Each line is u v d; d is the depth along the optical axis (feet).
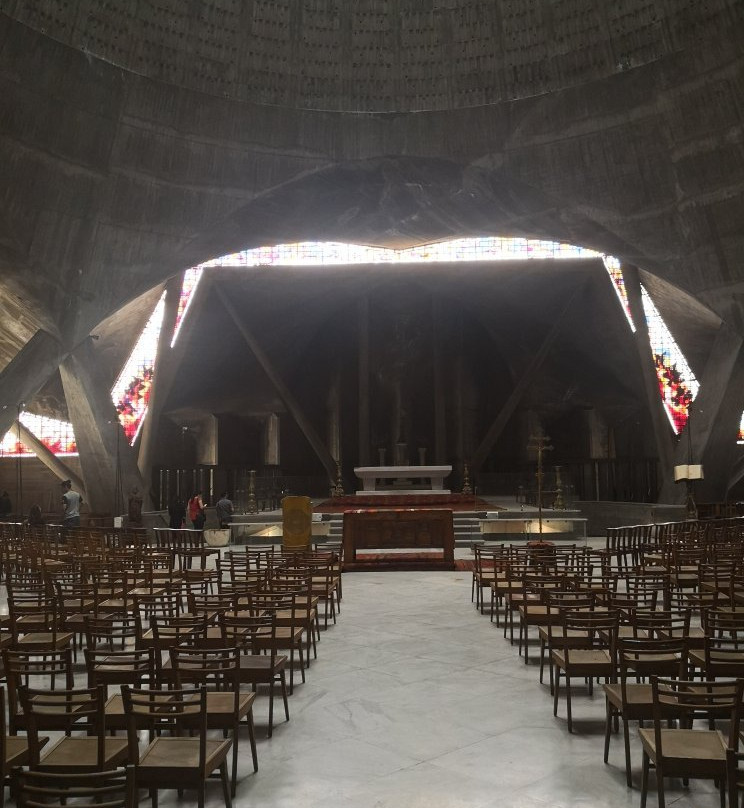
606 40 59.11
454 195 69.56
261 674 18.74
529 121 63.67
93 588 26.58
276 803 14.65
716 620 19.08
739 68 55.16
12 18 50.96
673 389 88.33
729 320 66.08
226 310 95.55
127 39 56.39
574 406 102.32
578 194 65.26
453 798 14.73
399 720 19.40
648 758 14.26
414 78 63.93
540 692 21.80
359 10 61.93
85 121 57.21
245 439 103.96
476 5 61.36
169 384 92.48
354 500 81.00
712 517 70.08
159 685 16.93
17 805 11.20
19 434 85.81
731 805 11.55
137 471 82.12
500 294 98.02
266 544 68.03
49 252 60.13
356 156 65.62
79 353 70.44
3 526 57.26
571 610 21.34
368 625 31.99
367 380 106.22
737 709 13.12
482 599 36.27
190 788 13.65
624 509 82.99
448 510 51.31
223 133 62.95
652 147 61.26
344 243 78.48
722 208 61.00
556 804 14.46
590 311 94.32
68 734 15.55
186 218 65.00
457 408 108.27
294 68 63.00
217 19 59.31
